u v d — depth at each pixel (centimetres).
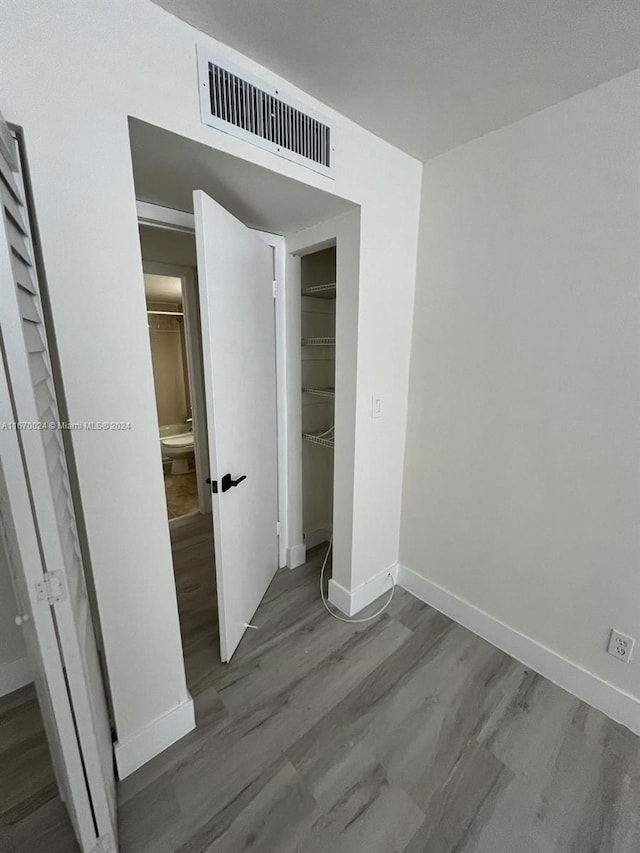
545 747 133
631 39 105
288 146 128
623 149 121
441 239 176
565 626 154
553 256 141
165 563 122
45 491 71
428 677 162
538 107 136
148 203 151
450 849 105
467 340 172
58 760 93
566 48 109
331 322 252
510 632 173
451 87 126
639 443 128
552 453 150
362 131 151
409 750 132
